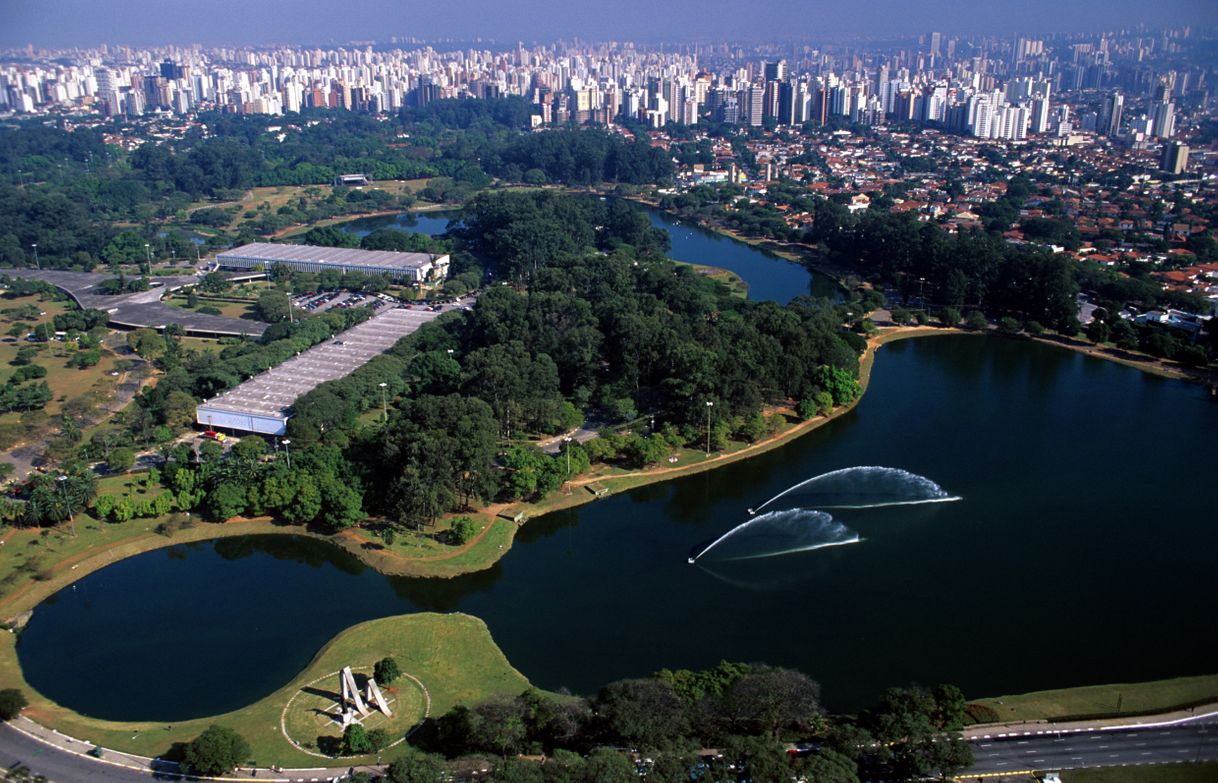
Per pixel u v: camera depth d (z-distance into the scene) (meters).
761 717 153.75
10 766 156.25
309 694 175.25
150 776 154.88
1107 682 179.38
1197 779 149.88
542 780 136.25
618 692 155.12
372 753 158.62
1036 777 150.00
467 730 156.62
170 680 184.25
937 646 192.12
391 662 173.88
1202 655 188.00
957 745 147.00
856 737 150.12
